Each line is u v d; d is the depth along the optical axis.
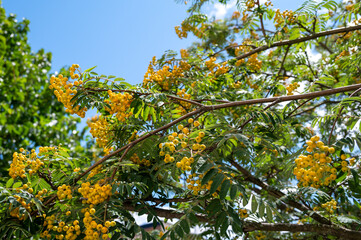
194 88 4.05
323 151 2.16
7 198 2.53
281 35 4.72
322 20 4.77
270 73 5.71
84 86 2.86
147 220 2.71
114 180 2.68
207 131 2.65
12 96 8.45
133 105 2.88
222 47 6.87
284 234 4.78
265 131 3.32
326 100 4.91
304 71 5.49
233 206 2.59
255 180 4.04
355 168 2.29
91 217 2.35
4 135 7.93
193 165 2.44
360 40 4.99
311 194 3.25
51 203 2.80
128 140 3.34
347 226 3.74
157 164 2.79
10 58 8.97
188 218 2.48
